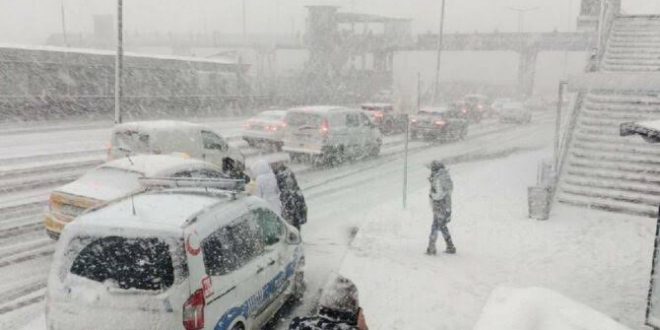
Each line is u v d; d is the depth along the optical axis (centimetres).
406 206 1312
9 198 1243
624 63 1800
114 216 532
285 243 716
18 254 905
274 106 3962
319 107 1962
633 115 1591
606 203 1327
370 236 1074
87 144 2002
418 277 864
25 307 720
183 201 592
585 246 1052
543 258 981
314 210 1279
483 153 2302
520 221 1211
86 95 2820
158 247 499
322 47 5562
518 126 3681
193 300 498
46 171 1531
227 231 574
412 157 2144
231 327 553
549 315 272
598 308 780
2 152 1748
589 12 2809
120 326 487
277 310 707
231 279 556
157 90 3266
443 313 740
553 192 1378
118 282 496
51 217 895
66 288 502
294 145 1895
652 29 1969
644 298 820
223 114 3491
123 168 947
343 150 1939
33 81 2634
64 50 2711
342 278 377
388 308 748
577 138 1584
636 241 1091
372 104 2911
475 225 1175
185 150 1320
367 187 1545
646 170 1407
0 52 2442
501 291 309
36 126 2395
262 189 941
